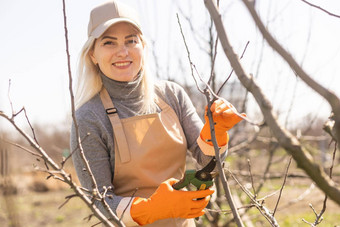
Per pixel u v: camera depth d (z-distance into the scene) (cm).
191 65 124
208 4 89
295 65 73
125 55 173
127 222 156
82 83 181
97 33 172
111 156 173
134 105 179
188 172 154
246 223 394
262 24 75
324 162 488
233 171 359
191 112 191
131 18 179
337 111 70
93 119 172
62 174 110
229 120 150
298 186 616
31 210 798
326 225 522
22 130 109
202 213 160
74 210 805
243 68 85
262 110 82
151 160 173
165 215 154
